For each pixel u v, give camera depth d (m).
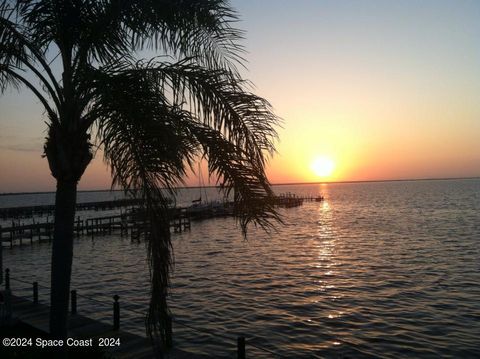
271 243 36.00
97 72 4.96
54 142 5.71
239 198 5.10
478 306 15.68
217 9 5.73
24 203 159.38
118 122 4.54
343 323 14.16
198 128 5.02
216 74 5.11
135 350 9.32
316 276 21.83
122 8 5.45
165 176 4.44
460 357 11.20
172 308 16.55
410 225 47.09
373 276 21.42
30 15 5.56
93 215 78.00
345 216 63.16
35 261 31.00
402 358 11.20
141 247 35.84
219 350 11.91
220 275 22.98
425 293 17.77
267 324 14.29
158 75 5.05
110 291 20.22
